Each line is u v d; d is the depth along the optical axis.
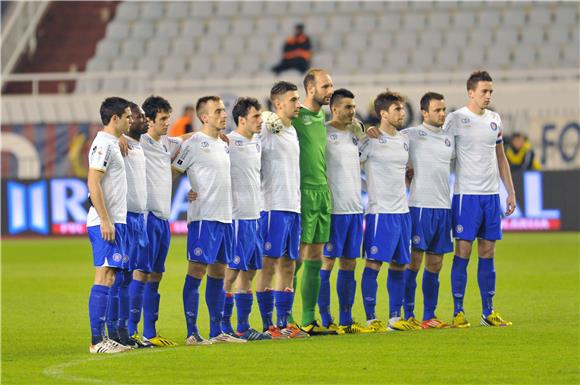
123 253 29.53
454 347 29.02
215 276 31.56
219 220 31.27
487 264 34.59
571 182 73.50
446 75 83.38
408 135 34.66
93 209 29.48
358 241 33.56
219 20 101.38
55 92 98.62
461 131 34.72
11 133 81.00
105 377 25.09
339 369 25.78
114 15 104.75
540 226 73.94
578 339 30.19
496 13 97.69
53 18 104.56
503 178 35.97
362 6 101.25
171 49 99.19
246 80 86.62
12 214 79.00
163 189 31.47
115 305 30.17
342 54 95.06
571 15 96.62
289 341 30.95
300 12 101.62
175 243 71.50
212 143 31.52
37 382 24.64
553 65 92.31
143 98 84.38
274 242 32.19
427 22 98.31
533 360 26.75
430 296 34.38
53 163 80.75
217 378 24.80
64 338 32.59
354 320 35.94
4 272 55.50
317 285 32.94
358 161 33.69
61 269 56.81
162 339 30.69
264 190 32.47
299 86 85.69
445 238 34.41
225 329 32.09
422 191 34.38
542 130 77.81
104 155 29.14
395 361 26.86
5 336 33.06
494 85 80.06
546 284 45.28
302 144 32.81
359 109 81.44
